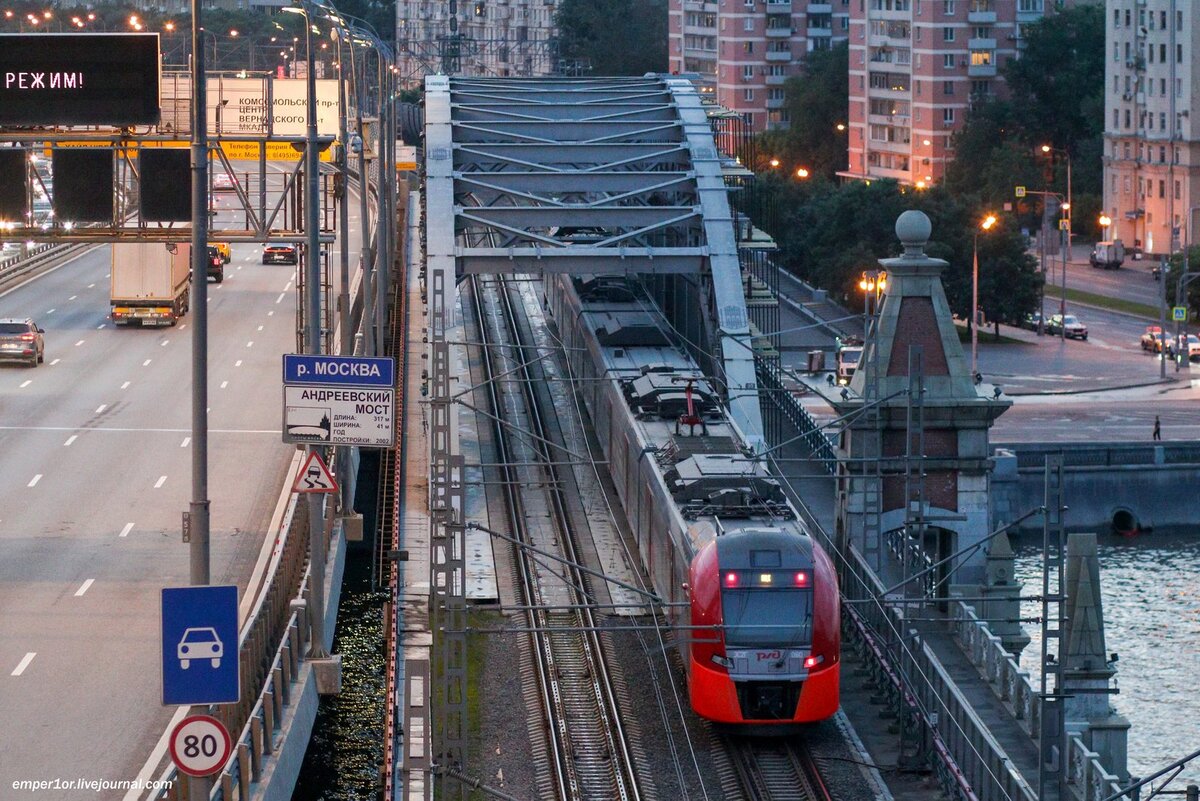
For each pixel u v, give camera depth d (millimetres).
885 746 74750
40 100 95500
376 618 97125
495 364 160000
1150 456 149750
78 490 112938
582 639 89375
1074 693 69250
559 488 120438
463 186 140250
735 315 125312
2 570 94000
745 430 117312
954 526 92625
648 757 73688
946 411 91438
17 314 193250
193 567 59031
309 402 80188
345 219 123312
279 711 70250
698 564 76375
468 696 81000
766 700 73500
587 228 164000
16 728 70375
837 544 95250
